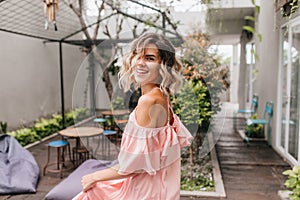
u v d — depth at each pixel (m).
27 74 6.06
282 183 3.45
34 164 3.78
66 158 4.52
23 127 5.86
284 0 2.56
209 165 3.50
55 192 2.87
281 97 4.64
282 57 4.55
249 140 5.54
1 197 3.15
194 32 3.81
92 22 5.08
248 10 6.52
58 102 7.38
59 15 6.12
